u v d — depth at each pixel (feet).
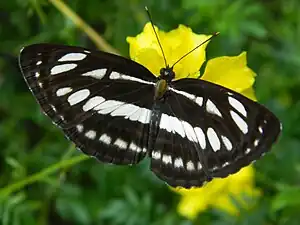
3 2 1.07
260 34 1.10
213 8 1.10
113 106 0.85
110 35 1.08
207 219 1.08
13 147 1.10
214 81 0.90
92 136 0.84
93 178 1.10
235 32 1.10
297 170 1.08
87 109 0.84
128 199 1.08
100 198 1.09
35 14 1.07
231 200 1.04
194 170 0.84
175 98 0.85
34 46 0.81
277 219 1.05
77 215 1.09
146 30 0.89
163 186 1.10
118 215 1.08
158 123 0.85
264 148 0.81
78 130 0.84
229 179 1.02
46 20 1.04
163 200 1.10
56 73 0.83
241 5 1.11
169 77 0.85
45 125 1.09
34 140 1.11
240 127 0.82
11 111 1.11
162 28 1.08
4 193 0.98
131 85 0.85
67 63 0.83
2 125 1.11
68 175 1.08
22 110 1.11
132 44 0.89
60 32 1.04
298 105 1.14
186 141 0.84
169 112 0.85
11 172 1.08
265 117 0.81
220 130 0.83
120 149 0.85
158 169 0.85
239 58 0.89
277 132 0.81
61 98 0.83
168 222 1.08
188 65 0.90
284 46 1.16
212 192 1.02
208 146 0.83
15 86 1.11
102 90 0.84
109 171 1.09
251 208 1.05
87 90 0.84
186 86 0.84
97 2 1.07
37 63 0.82
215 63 0.89
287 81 1.15
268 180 1.05
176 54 0.90
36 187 1.08
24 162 1.08
